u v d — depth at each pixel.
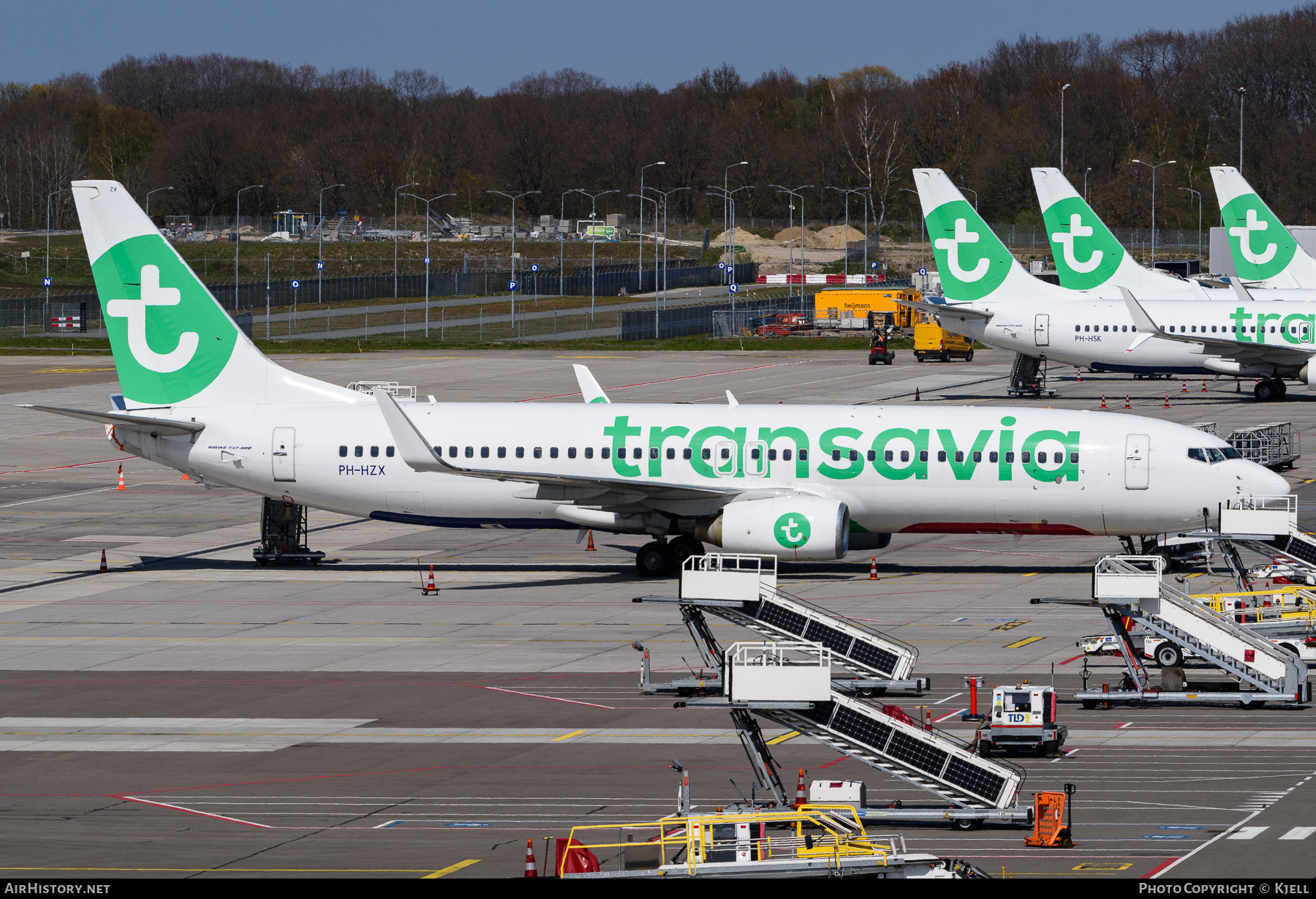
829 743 113.06
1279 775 122.69
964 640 176.62
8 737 141.12
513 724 144.38
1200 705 148.25
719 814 97.12
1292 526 195.00
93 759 133.25
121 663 172.00
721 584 129.62
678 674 163.62
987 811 110.12
